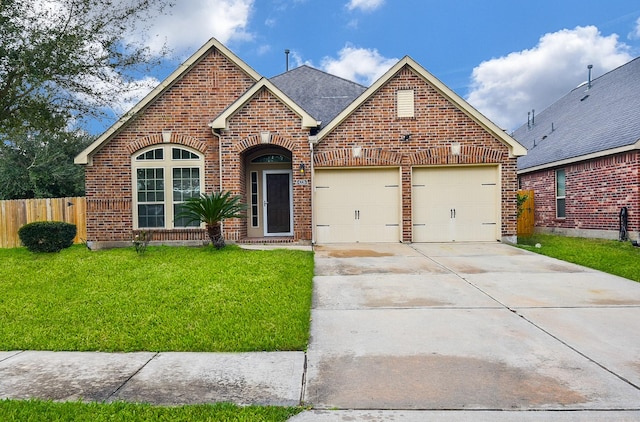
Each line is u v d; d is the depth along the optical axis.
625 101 14.95
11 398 3.48
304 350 4.50
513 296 6.56
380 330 5.09
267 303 6.14
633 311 5.73
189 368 4.07
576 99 19.81
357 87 15.34
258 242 12.26
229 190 11.77
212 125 11.90
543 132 20.02
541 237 14.93
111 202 12.59
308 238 12.22
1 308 6.13
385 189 12.94
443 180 12.89
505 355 4.26
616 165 12.98
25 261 9.84
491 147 12.59
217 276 7.71
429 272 8.41
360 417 3.12
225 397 3.46
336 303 6.31
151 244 12.43
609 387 3.55
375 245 12.28
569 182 15.41
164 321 5.44
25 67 5.45
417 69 12.48
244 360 4.26
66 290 7.04
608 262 9.20
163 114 12.65
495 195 12.84
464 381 3.70
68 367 4.13
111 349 4.61
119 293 6.78
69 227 11.82
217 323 5.33
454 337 4.80
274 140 12.16
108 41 6.21
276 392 3.54
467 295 6.64
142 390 3.61
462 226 12.88
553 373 3.83
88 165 12.55
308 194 12.23
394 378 3.78
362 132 12.63
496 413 3.16
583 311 5.74
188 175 12.67
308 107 14.12
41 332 5.12
